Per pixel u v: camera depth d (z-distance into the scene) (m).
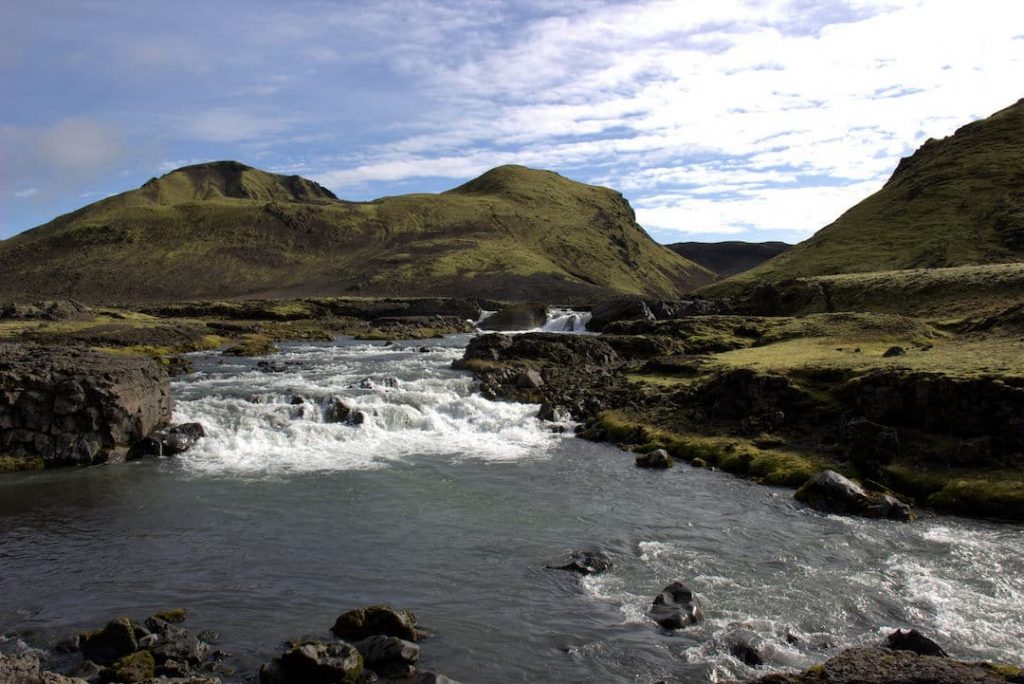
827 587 24.28
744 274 180.12
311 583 24.77
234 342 114.44
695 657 19.56
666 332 89.25
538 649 20.08
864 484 35.72
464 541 28.92
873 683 15.72
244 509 33.03
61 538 29.22
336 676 17.81
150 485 36.91
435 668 19.03
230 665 19.12
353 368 73.25
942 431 38.34
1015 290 86.38
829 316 83.56
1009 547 28.11
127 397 43.16
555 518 31.86
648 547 28.20
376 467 40.81
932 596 23.55
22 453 40.88
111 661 19.08
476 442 47.31
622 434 48.22
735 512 32.81
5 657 14.67
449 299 186.62
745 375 48.47
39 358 48.72
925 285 98.12
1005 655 19.64
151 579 25.09
